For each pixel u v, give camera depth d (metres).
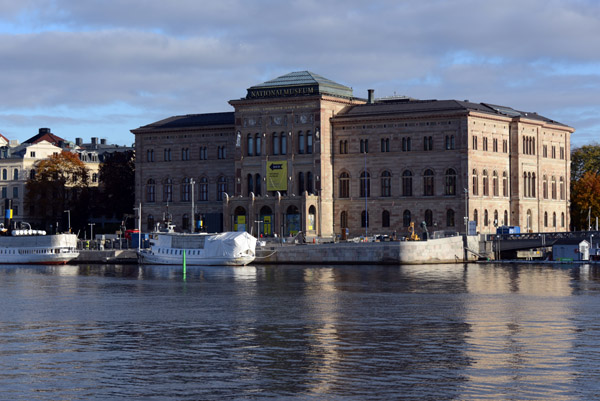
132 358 68.12
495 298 108.75
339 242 176.50
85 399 56.31
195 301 106.75
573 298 108.69
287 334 79.38
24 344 74.44
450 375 61.84
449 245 177.25
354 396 56.59
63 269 171.00
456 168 191.25
